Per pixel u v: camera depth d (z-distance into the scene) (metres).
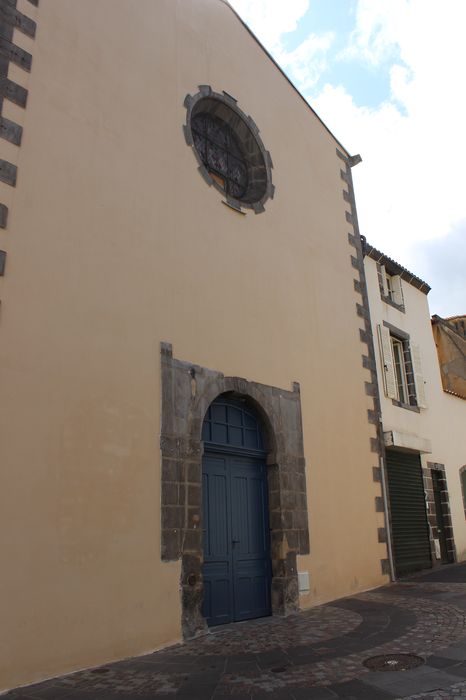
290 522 8.54
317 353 10.23
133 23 8.03
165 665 5.57
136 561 6.18
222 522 7.77
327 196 11.98
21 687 4.95
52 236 6.18
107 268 6.70
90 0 7.41
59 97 6.65
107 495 6.06
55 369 5.87
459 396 16.52
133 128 7.55
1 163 5.88
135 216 7.25
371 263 13.66
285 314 9.65
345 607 8.30
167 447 6.85
